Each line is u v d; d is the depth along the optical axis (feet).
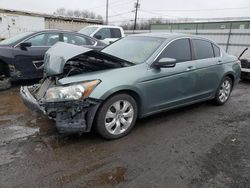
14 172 8.25
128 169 8.73
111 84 10.07
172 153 9.97
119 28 36.06
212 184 8.05
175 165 9.09
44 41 20.06
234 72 16.96
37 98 10.72
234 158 9.75
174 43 13.14
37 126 12.01
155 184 7.96
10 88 19.22
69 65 10.59
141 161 9.29
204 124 13.32
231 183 8.13
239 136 11.91
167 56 12.55
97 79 9.91
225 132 12.34
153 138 11.25
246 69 25.93
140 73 11.12
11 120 12.73
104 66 10.84
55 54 10.81
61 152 9.66
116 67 11.03
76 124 9.65
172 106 13.10
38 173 8.25
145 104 11.59
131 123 11.37
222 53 16.47
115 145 10.41
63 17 76.64
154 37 13.71
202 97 14.99
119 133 11.00
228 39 59.26
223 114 15.16
